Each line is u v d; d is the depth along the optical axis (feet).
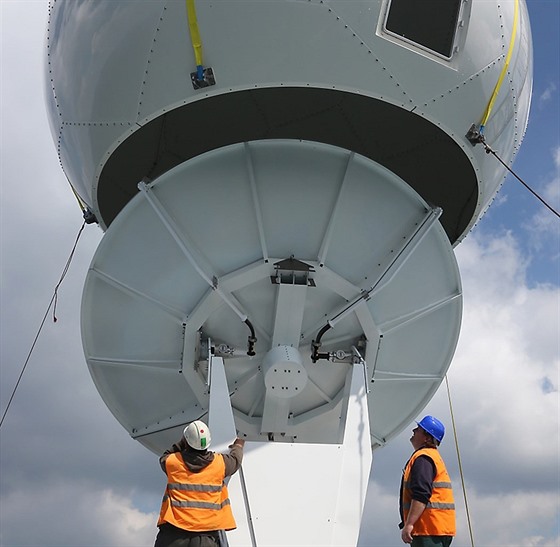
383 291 33.81
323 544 28.48
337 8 29.55
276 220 32.37
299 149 32.65
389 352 35.19
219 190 32.37
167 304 32.78
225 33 29.60
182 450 23.77
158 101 30.78
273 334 32.60
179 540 22.57
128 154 36.88
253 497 28.84
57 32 34.30
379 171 33.01
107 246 32.94
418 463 22.91
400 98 31.09
